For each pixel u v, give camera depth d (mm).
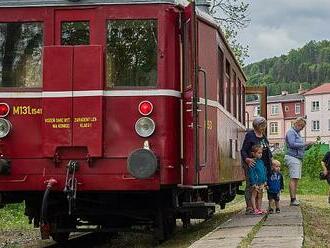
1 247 12273
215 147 12008
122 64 10422
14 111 10430
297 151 15680
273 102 135250
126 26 10461
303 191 29141
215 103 11984
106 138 10258
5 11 10609
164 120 10273
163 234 11141
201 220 15641
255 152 12883
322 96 126000
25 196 11164
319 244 9484
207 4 14648
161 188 10484
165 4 10422
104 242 12609
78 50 10328
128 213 11078
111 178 10180
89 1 10469
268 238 8875
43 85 10336
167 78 10375
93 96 10250
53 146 10258
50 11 10539
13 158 10375
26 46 10586
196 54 10125
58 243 12414
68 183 10117
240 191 19172
